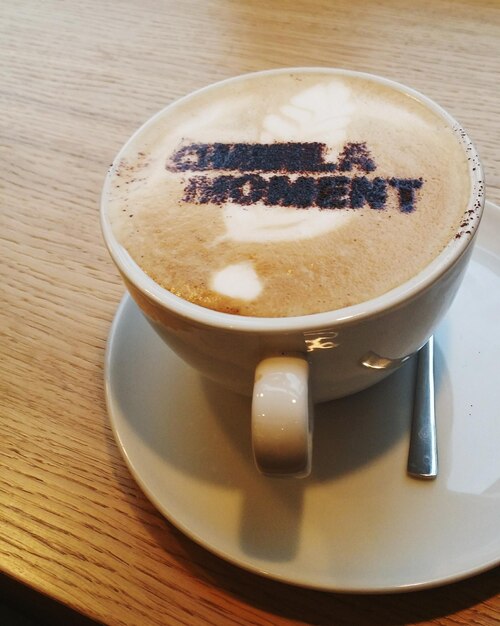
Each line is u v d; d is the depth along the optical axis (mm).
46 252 232
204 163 171
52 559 151
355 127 175
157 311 141
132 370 187
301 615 137
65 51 325
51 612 153
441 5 318
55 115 287
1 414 185
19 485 168
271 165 167
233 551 141
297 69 200
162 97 285
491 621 133
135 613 140
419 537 143
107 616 140
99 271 223
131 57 313
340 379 149
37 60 322
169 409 177
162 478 159
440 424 166
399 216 147
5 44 337
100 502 162
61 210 246
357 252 141
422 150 164
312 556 141
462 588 138
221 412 175
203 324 131
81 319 209
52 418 183
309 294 134
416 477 155
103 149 267
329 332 127
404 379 178
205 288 139
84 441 177
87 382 191
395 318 132
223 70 294
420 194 152
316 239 145
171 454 165
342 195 154
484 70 272
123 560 150
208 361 147
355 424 169
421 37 297
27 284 222
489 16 305
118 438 165
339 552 141
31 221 244
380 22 312
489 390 171
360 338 132
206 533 145
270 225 150
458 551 138
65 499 163
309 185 158
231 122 185
